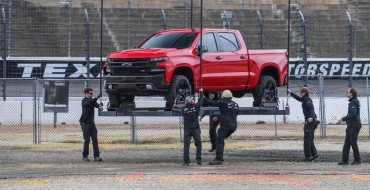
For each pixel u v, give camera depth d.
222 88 62.66
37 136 91.81
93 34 128.12
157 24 131.25
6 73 116.19
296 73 125.12
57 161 67.31
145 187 47.75
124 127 107.69
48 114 112.12
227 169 60.00
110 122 112.88
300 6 135.88
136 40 129.62
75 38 126.69
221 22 133.38
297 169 60.69
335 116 116.19
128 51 60.12
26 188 47.31
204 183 50.00
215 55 61.84
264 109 64.69
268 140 90.56
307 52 128.75
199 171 58.09
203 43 61.69
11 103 110.12
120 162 66.69
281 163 66.25
